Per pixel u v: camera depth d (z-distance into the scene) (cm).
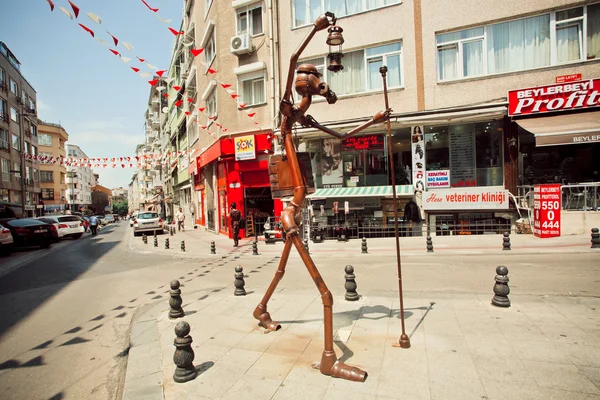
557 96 1147
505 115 1229
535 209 1138
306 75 375
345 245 1246
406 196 1371
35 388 372
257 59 1614
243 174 1645
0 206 2117
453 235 1309
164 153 4228
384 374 335
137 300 691
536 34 1203
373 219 1415
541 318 461
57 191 4841
